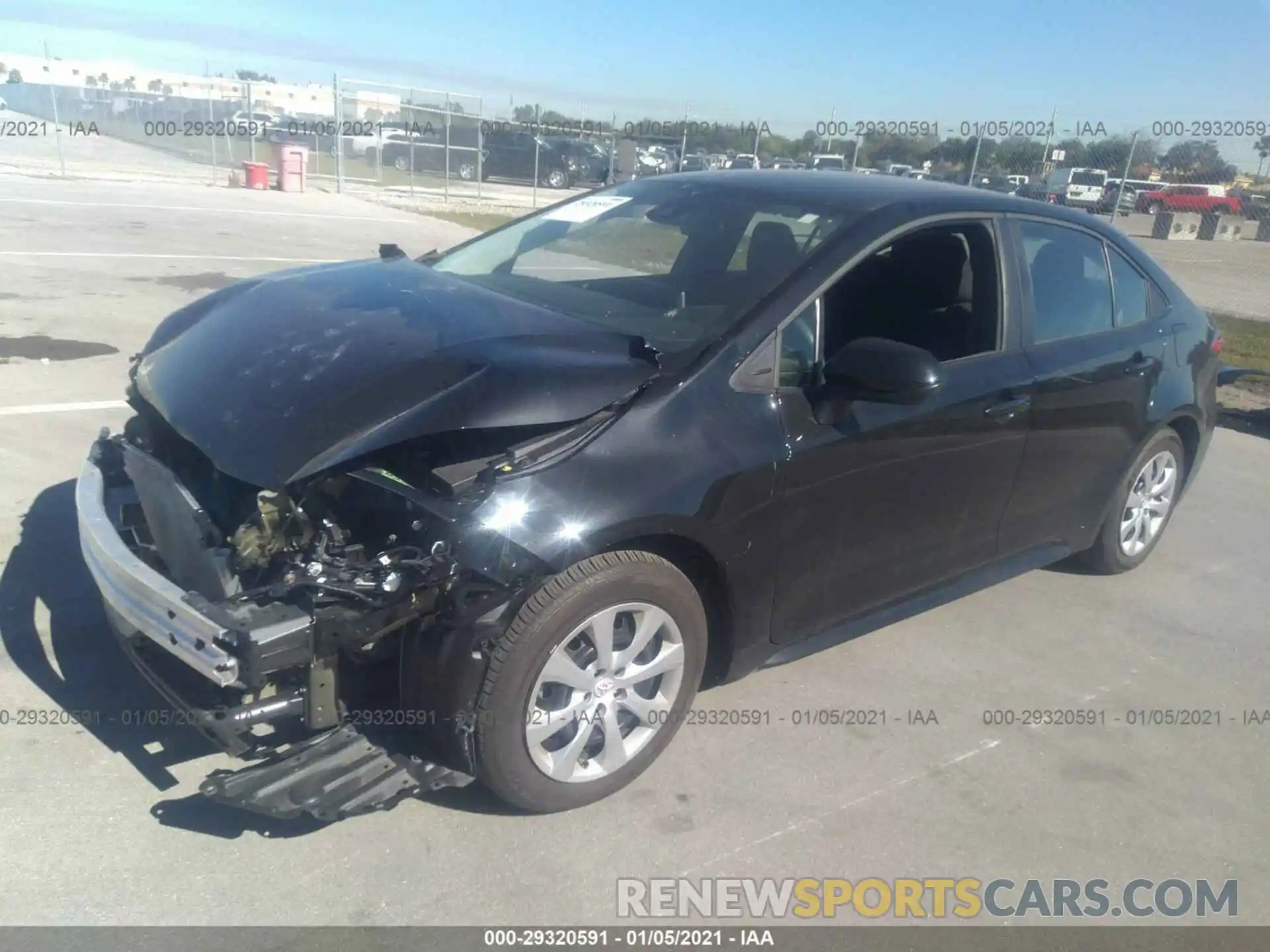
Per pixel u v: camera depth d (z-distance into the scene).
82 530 2.97
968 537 3.91
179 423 2.95
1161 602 4.79
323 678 2.58
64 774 2.91
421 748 2.83
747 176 4.20
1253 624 4.64
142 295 9.34
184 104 28.95
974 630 4.36
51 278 9.70
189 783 2.93
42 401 6.07
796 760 3.33
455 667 2.64
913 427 3.46
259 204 18.61
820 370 3.30
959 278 3.80
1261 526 5.95
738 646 3.24
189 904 2.52
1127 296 4.59
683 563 3.10
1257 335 12.84
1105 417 4.32
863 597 3.60
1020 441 3.91
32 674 3.35
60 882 2.54
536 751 2.81
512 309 3.39
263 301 3.53
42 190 17.02
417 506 2.69
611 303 3.51
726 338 3.15
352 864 2.70
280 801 2.48
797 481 3.17
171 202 17.28
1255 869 3.01
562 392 2.80
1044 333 4.06
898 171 18.78
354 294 3.53
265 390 2.94
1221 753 3.59
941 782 3.28
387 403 2.77
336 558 2.61
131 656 2.88
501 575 2.57
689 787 3.15
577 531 2.67
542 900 2.65
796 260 3.41
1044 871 2.93
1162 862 3.01
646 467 2.83
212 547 2.69
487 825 2.89
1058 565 5.12
